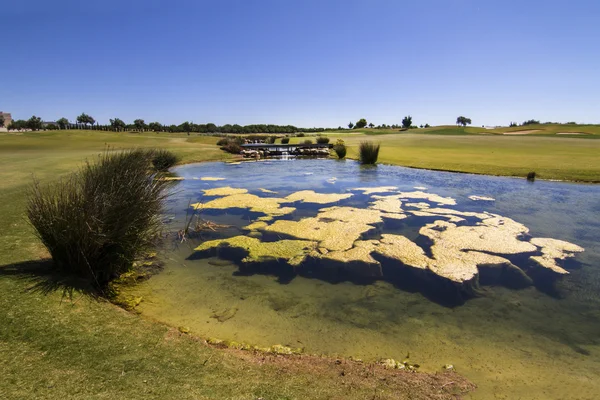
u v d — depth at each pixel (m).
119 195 6.45
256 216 12.09
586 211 12.57
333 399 3.69
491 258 8.23
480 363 4.82
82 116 100.75
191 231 10.37
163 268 7.78
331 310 6.20
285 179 20.61
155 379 3.68
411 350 5.09
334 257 8.31
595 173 19.16
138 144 41.19
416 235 10.05
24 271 5.92
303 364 4.52
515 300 6.64
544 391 4.25
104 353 4.04
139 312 5.81
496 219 11.52
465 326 5.78
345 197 15.14
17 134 53.66
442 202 14.09
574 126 89.00
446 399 3.97
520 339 5.43
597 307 6.39
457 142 46.59
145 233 7.09
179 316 5.81
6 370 3.48
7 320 4.39
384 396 3.85
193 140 50.94
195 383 3.70
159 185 7.79
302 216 12.09
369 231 10.28
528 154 29.56
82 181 6.85
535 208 13.06
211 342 5.00
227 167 26.81
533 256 8.48
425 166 24.86
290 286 7.07
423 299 6.64
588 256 8.53
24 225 8.46
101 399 3.25
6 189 12.26
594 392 4.24
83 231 5.82
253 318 5.86
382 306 6.37
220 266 7.96
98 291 6.03
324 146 41.22
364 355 4.93
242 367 4.22
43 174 15.59
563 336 5.52
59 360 3.78
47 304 4.94
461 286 6.98
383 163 27.91
